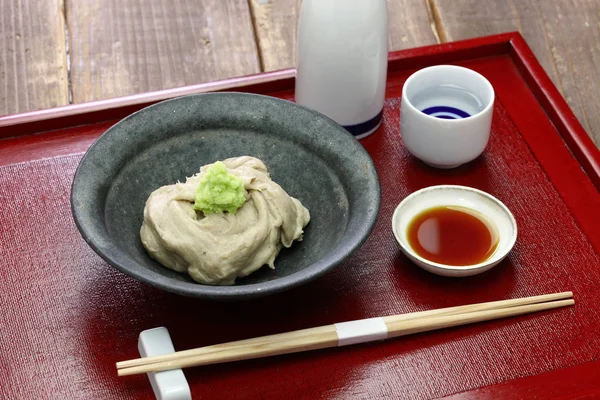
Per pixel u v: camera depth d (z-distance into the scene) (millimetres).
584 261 786
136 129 780
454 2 1029
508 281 776
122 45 985
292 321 753
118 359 735
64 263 779
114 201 762
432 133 812
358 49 814
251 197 754
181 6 1011
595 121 982
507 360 737
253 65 982
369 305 762
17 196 817
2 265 779
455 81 843
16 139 854
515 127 870
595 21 1027
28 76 965
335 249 719
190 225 738
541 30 1020
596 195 824
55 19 999
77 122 863
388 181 834
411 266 781
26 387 723
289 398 720
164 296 762
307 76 837
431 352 740
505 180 835
